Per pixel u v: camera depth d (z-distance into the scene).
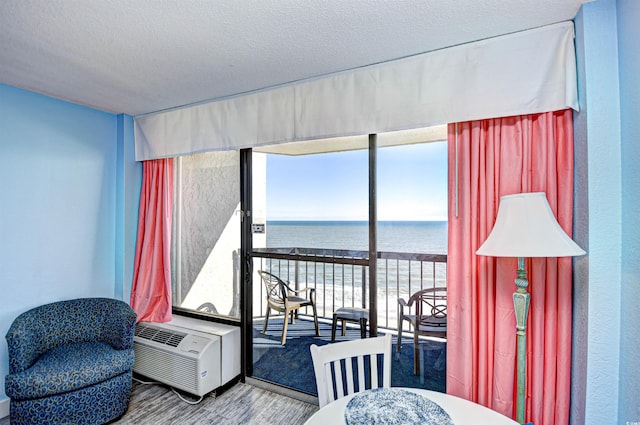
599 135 1.37
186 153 2.69
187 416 2.20
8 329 2.23
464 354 1.74
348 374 1.53
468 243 1.74
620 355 1.31
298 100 2.23
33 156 2.39
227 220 2.81
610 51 1.37
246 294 2.68
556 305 1.54
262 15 1.48
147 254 2.90
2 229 2.23
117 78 2.17
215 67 2.01
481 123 1.74
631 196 1.27
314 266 2.45
